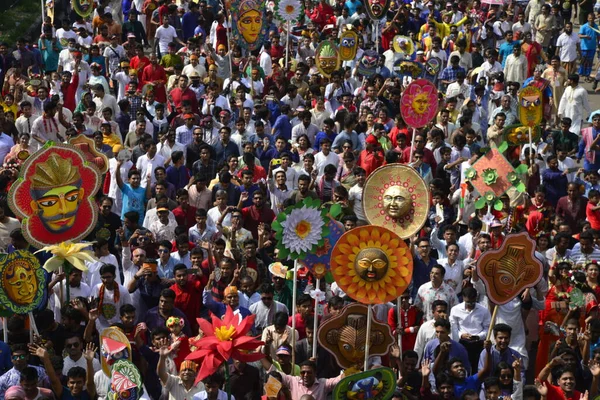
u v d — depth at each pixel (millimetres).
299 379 25297
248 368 26469
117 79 49031
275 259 33125
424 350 28109
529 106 40438
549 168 40000
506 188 34000
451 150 40656
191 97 46125
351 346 25359
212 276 30562
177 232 32625
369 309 24297
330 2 63188
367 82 47000
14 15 65812
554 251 33844
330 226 25984
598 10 63312
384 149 41031
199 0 59375
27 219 27500
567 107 47906
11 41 61312
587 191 39250
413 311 29453
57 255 26938
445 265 31281
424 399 26500
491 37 59000
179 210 35656
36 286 26109
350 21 59969
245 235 33688
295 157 40562
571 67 56750
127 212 34031
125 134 43938
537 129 40625
